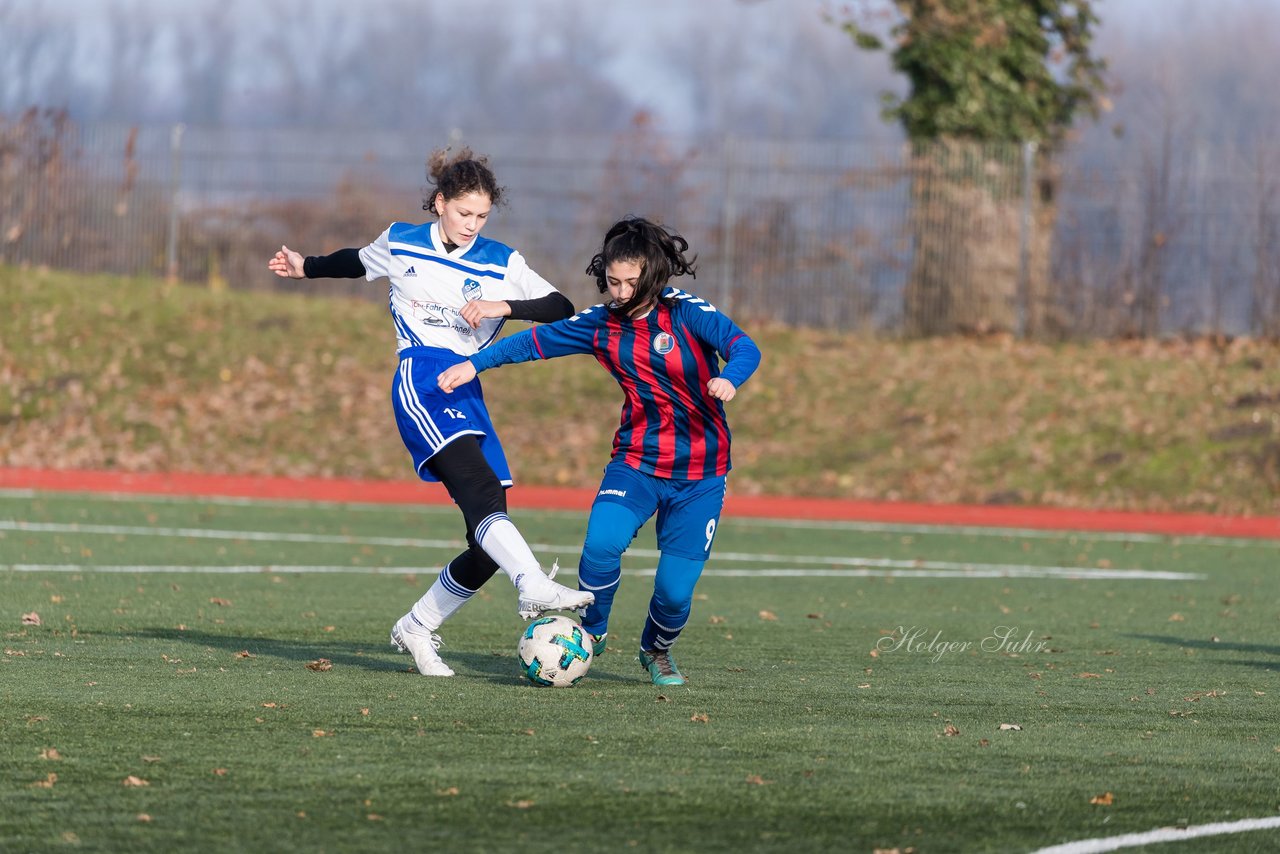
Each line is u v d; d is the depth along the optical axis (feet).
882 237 323.16
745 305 326.85
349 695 76.18
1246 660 101.24
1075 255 320.70
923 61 346.54
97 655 88.99
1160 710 78.43
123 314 323.78
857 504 247.09
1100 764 63.10
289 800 53.88
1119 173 318.45
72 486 240.53
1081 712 77.10
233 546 168.45
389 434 284.20
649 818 52.34
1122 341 315.78
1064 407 281.54
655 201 329.52
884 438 277.44
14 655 87.66
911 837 50.60
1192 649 106.83
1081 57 355.77
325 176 346.33
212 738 64.23
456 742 64.44
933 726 71.26
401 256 82.84
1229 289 312.91
